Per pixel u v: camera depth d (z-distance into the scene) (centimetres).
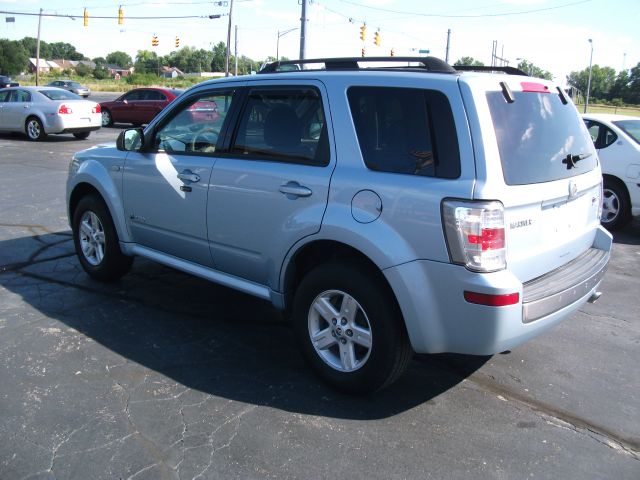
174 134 472
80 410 344
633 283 622
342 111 363
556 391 387
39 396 357
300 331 384
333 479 292
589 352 448
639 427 348
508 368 418
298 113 387
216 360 414
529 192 323
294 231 371
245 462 302
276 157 393
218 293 545
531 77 373
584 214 392
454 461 310
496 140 315
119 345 431
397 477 295
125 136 508
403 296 324
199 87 459
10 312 484
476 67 397
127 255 533
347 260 358
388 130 343
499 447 323
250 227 404
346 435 329
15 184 1052
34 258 635
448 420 348
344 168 355
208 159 434
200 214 440
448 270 312
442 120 322
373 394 373
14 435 318
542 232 341
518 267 325
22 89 1789
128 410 346
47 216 830
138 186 492
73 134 1920
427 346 328
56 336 442
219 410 350
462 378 400
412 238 321
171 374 391
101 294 532
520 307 313
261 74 424
